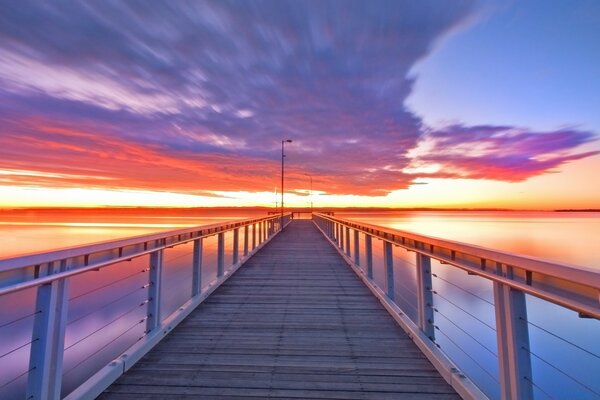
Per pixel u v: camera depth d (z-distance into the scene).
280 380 2.73
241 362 3.06
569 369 7.63
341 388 2.60
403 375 2.81
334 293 5.64
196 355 3.21
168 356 3.18
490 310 10.10
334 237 13.31
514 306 1.85
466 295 10.85
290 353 3.27
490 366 8.27
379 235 5.26
